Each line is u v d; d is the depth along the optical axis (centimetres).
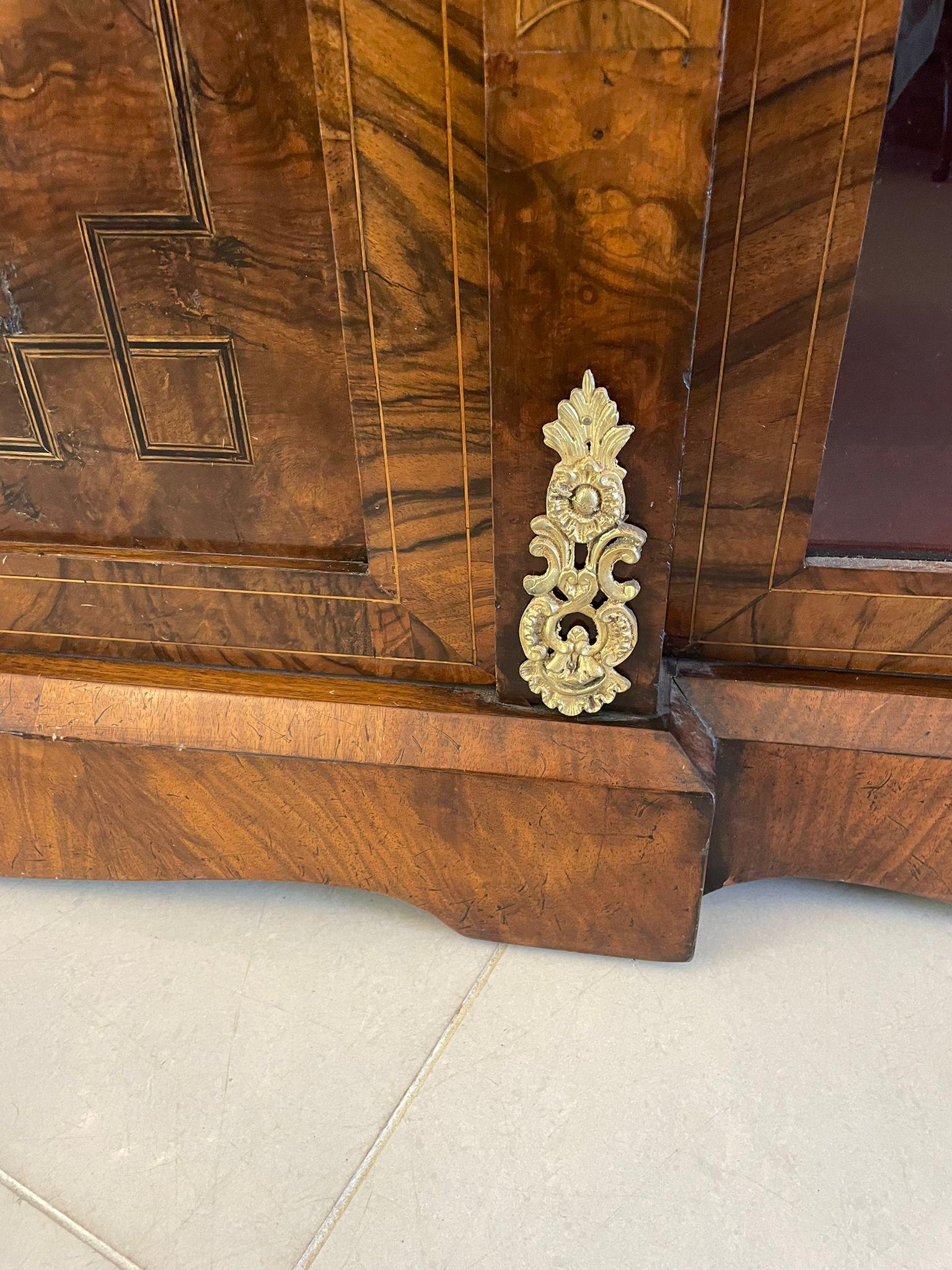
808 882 70
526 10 39
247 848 67
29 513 64
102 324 55
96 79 47
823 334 50
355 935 67
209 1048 59
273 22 44
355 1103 55
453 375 52
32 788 67
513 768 59
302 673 66
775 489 55
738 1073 56
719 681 61
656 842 59
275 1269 47
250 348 55
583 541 53
